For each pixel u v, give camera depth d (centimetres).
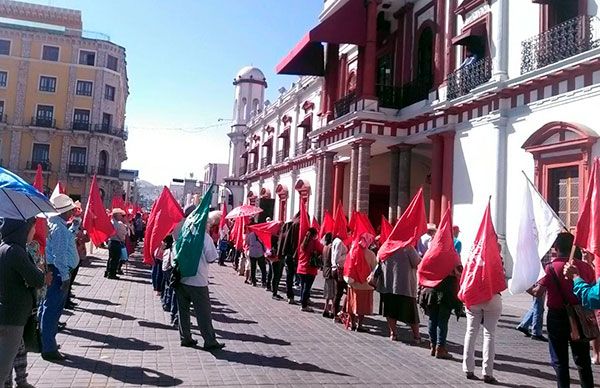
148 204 11612
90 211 1197
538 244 628
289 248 1200
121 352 696
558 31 1273
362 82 2009
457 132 1647
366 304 918
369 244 941
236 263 1872
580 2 1230
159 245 984
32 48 5259
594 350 761
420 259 841
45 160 5275
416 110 1853
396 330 864
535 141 1309
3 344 458
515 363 731
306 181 2947
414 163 2261
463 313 851
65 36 5281
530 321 928
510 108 1431
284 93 3544
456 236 1189
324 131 2262
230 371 632
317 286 1594
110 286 1327
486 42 1555
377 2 1984
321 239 1320
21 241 473
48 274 527
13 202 472
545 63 1297
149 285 1391
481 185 1511
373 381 618
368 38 1962
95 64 5372
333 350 766
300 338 838
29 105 5241
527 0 1400
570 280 533
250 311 1068
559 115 1262
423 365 700
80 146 5338
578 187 1200
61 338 757
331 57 2442
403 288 830
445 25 1773
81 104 5322
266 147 4031
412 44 2017
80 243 987
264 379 606
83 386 551
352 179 1984
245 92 5041
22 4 5472
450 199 1650
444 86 1714
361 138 1914
